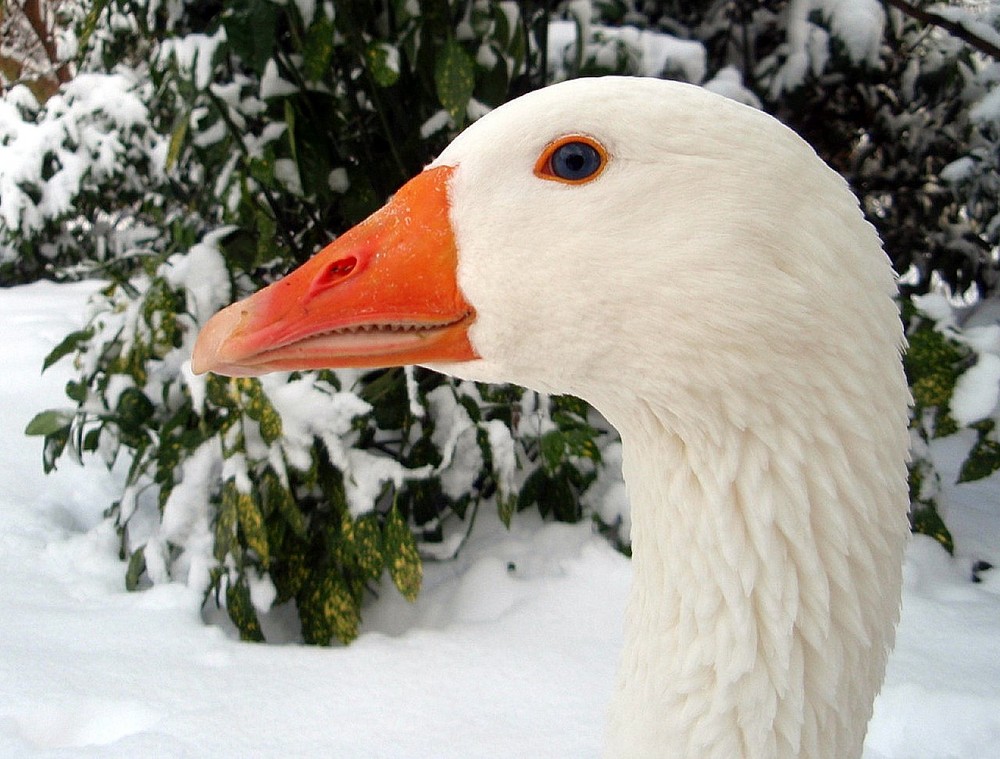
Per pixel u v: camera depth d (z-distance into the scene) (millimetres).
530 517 2848
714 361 1041
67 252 6434
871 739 1923
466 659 2209
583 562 2615
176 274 2732
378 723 1950
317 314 1176
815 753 1118
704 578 1123
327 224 2910
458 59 2377
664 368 1067
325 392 2523
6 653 2139
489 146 1119
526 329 1114
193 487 2568
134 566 2594
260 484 2531
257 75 2891
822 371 1029
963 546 2773
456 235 1142
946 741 1872
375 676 2143
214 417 2641
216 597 2527
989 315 4016
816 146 4277
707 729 1132
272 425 2387
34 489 3195
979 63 4211
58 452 2910
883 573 1117
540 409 2732
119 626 2340
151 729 1885
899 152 4254
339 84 2752
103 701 1977
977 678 2037
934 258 4254
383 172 2838
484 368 1176
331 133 2676
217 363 1204
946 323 2463
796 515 1070
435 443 2660
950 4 3945
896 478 1096
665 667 1171
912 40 3988
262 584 2479
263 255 2633
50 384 4055
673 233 1030
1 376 4125
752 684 1111
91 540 2848
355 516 2449
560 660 2191
